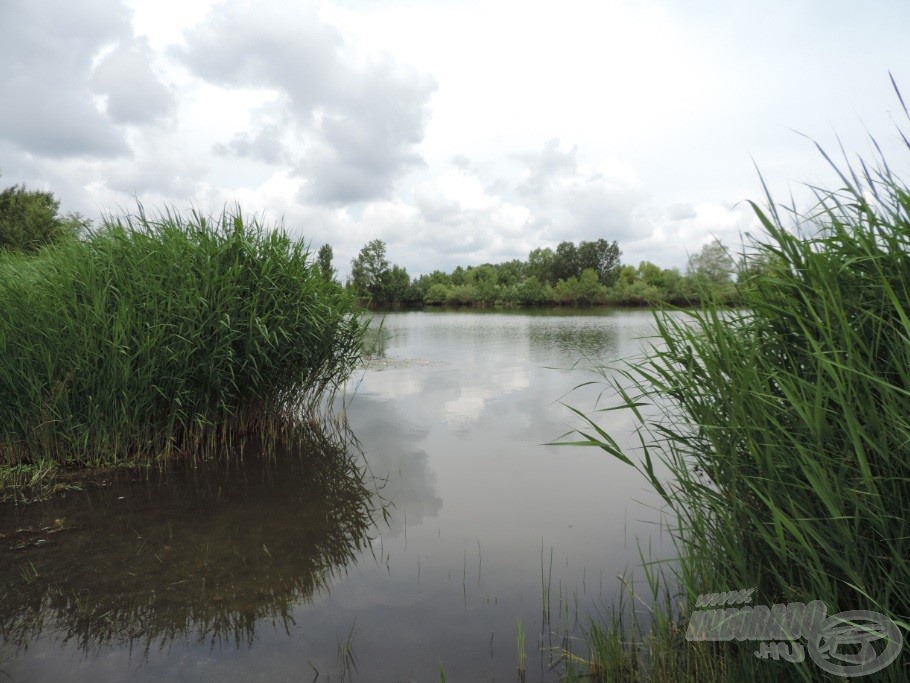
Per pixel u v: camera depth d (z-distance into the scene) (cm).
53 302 448
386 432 562
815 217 179
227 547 311
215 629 233
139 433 458
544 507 367
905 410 145
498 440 529
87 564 290
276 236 534
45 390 439
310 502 380
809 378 174
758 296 192
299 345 525
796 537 160
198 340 462
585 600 252
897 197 160
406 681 198
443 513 359
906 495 146
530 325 2208
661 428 208
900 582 142
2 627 234
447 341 1487
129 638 226
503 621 237
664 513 352
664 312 213
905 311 154
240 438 535
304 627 234
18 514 357
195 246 496
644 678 196
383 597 257
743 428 172
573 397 709
